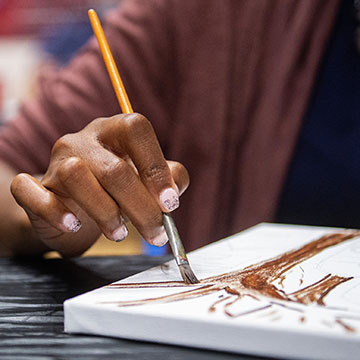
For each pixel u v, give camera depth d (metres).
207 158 0.98
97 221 0.42
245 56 0.96
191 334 0.30
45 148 0.90
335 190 0.93
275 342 0.28
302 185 0.95
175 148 1.00
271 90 0.94
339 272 0.41
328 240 0.54
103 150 0.43
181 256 0.40
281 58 0.94
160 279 0.40
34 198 0.45
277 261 0.45
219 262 0.45
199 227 0.97
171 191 0.40
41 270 0.54
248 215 0.95
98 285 0.48
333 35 0.92
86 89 0.93
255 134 0.96
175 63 0.99
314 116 0.94
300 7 0.92
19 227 0.66
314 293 0.35
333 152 0.93
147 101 0.99
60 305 0.41
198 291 0.36
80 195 0.41
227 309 0.31
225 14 0.96
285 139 0.93
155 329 0.31
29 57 1.40
